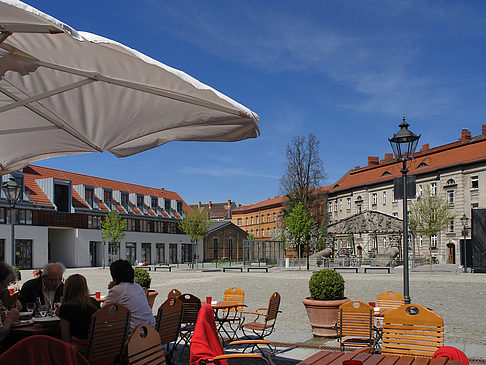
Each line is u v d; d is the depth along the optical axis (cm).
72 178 6141
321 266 4759
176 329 654
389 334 575
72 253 5562
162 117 507
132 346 379
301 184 5869
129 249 6366
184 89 418
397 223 4566
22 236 4909
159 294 2023
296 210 4384
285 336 995
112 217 5653
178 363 755
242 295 1035
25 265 4941
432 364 443
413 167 6134
